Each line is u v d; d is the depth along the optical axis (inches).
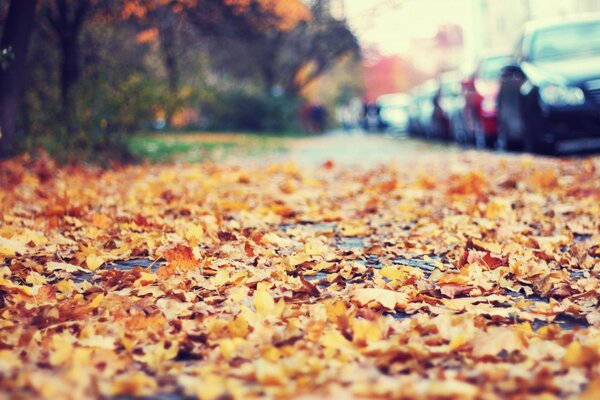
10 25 477.1
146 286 157.2
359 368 106.7
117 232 233.9
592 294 149.6
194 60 1188.5
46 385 94.5
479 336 118.4
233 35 1034.1
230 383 100.6
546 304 145.6
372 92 2918.3
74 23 617.0
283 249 203.9
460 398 92.6
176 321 132.3
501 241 213.6
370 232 236.7
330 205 297.9
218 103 1330.0
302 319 131.8
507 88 525.0
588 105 452.1
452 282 160.6
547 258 191.2
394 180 350.9
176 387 104.3
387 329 123.4
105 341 119.2
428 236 224.1
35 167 442.9
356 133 1707.7
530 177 354.6
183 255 174.9
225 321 127.6
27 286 158.9
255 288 159.2
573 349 108.3
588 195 304.0
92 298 151.9
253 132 1406.3
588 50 491.2
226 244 201.6
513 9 1395.2
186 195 320.2
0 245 196.1
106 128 543.8
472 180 324.2
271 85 1550.2
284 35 1471.5
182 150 700.7
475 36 1579.7
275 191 347.9
